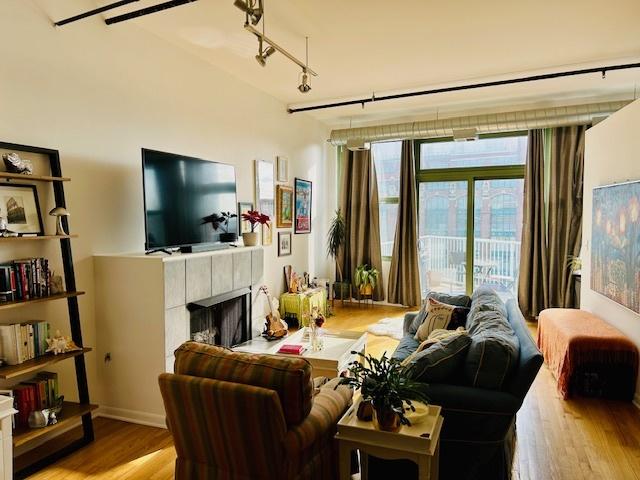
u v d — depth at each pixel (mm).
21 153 2680
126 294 3113
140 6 3188
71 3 2977
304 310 5621
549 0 3117
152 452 2678
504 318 2918
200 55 4184
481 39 3801
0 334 2436
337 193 7387
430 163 6816
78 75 3051
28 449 2707
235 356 1917
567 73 4598
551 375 4012
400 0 3113
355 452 2365
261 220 4559
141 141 3582
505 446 2145
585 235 4676
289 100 5758
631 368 3355
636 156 3404
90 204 3156
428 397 2154
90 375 3170
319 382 2508
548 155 5938
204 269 3502
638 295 3225
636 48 4008
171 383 1837
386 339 5117
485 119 5656
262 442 1746
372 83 5031
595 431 2916
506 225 6422
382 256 7137
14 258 2645
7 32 2609
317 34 3688
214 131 4461
